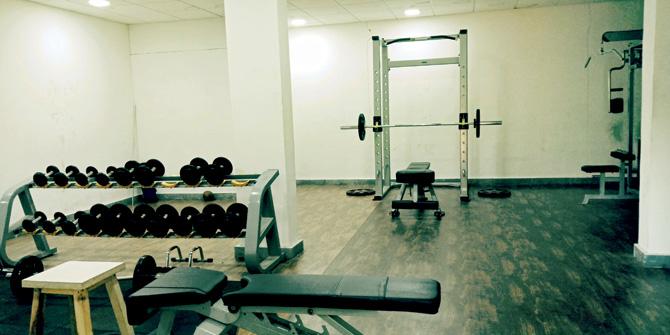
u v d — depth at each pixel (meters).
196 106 6.11
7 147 4.30
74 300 1.78
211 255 3.57
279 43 3.27
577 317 2.26
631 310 2.31
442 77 6.14
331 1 5.05
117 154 5.85
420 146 6.32
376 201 5.37
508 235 3.75
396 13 5.78
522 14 5.82
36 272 2.78
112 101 5.76
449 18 6.02
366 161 6.56
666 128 2.77
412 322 2.29
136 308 1.69
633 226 3.85
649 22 2.79
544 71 5.85
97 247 3.92
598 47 5.68
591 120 5.80
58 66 4.88
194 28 5.98
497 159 6.09
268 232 3.20
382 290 1.64
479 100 6.07
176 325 2.32
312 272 3.08
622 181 4.76
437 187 6.12
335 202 5.41
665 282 2.63
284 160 3.34
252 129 3.38
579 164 5.88
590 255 3.17
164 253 3.66
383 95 5.72
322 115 6.60
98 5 4.86
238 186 3.17
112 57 5.76
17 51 4.39
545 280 2.76
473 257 3.24
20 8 4.43
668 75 2.72
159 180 3.29
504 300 2.50
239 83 3.37
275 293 1.66
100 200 5.44
